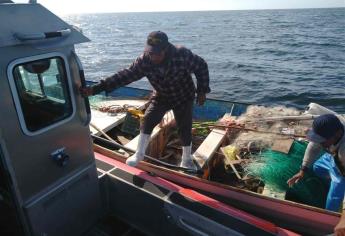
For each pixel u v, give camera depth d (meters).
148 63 3.55
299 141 4.76
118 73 3.54
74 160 2.99
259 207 3.83
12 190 2.52
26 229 2.75
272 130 5.23
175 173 4.19
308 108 5.77
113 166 3.70
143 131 4.10
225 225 2.79
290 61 27.95
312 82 19.86
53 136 2.70
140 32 71.81
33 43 2.28
